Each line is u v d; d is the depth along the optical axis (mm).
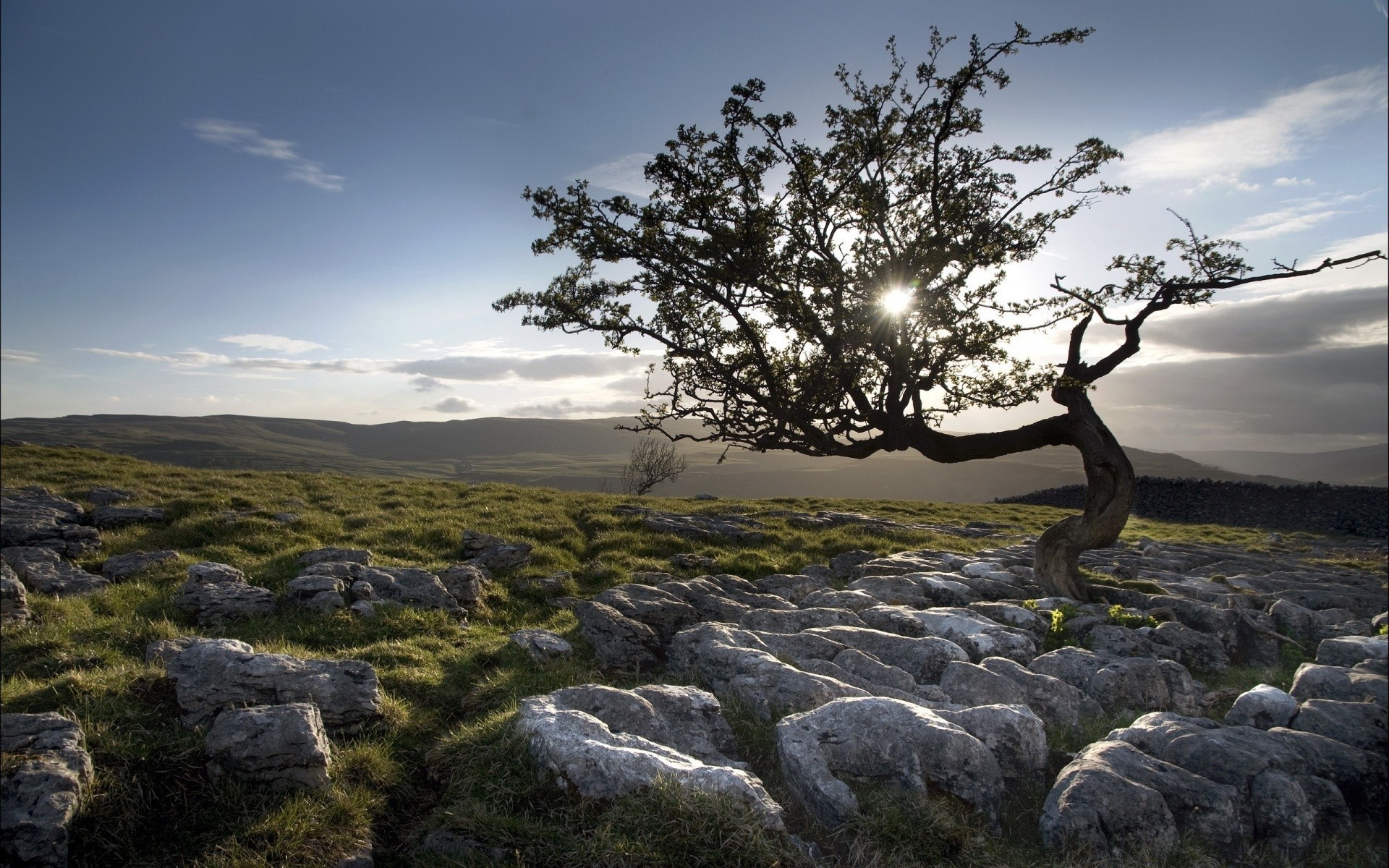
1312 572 26297
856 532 28141
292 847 6918
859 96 17516
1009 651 13734
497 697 10672
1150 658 13852
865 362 16812
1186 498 54188
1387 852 8734
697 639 12523
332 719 8961
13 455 27656
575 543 21859
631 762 7805
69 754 7250
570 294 18125
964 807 8312
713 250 16656
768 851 6984
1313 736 10008
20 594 11969
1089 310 18234
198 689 8742
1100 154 17359
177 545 18000
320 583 14148
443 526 21938
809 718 9328
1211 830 8273
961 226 17250
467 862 6957
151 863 6797
